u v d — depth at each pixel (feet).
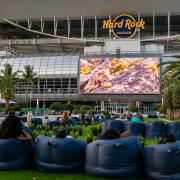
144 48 398.62
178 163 32.50
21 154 37.47
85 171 35.47
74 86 370.32
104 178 33.91
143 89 357.20
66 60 376.07
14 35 516.73
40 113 230.68
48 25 504.02
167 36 437.99
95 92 364.38
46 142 36.32
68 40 455.22
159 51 392.88
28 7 468.34
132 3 446.60
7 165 36.91
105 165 33.94
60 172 35.96
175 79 157.69
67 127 85.81
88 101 373.40
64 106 257.55
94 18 460.55
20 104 293.64
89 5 454.81
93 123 134.82
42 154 36.58
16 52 461.78
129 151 33.86
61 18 467.93
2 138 37.37
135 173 34.06
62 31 502.38
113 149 33.73
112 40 402.72
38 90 374.43
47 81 375.86
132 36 435.53
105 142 34.22
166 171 32.42
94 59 367.66
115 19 437.99
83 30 465.88
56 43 458.50
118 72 362.53
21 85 371.97
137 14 456.45
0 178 33.22
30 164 38.19
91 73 366.22
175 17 466.29
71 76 368.48
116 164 33.73
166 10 447.42
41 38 482.28
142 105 366.02
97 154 34.45
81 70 367.86
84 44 455.63
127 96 362.53
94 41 442.91
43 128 88.94
